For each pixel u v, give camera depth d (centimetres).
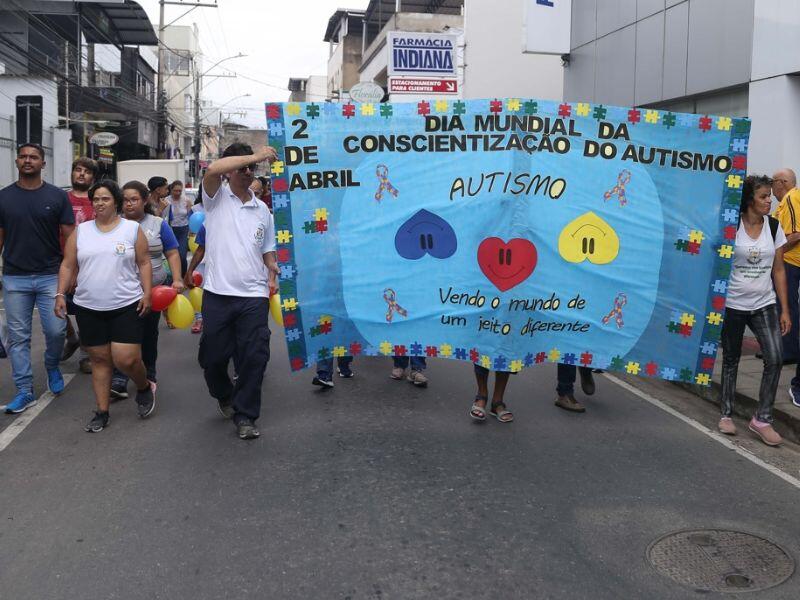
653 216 558
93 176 710
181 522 400
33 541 377
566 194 550
